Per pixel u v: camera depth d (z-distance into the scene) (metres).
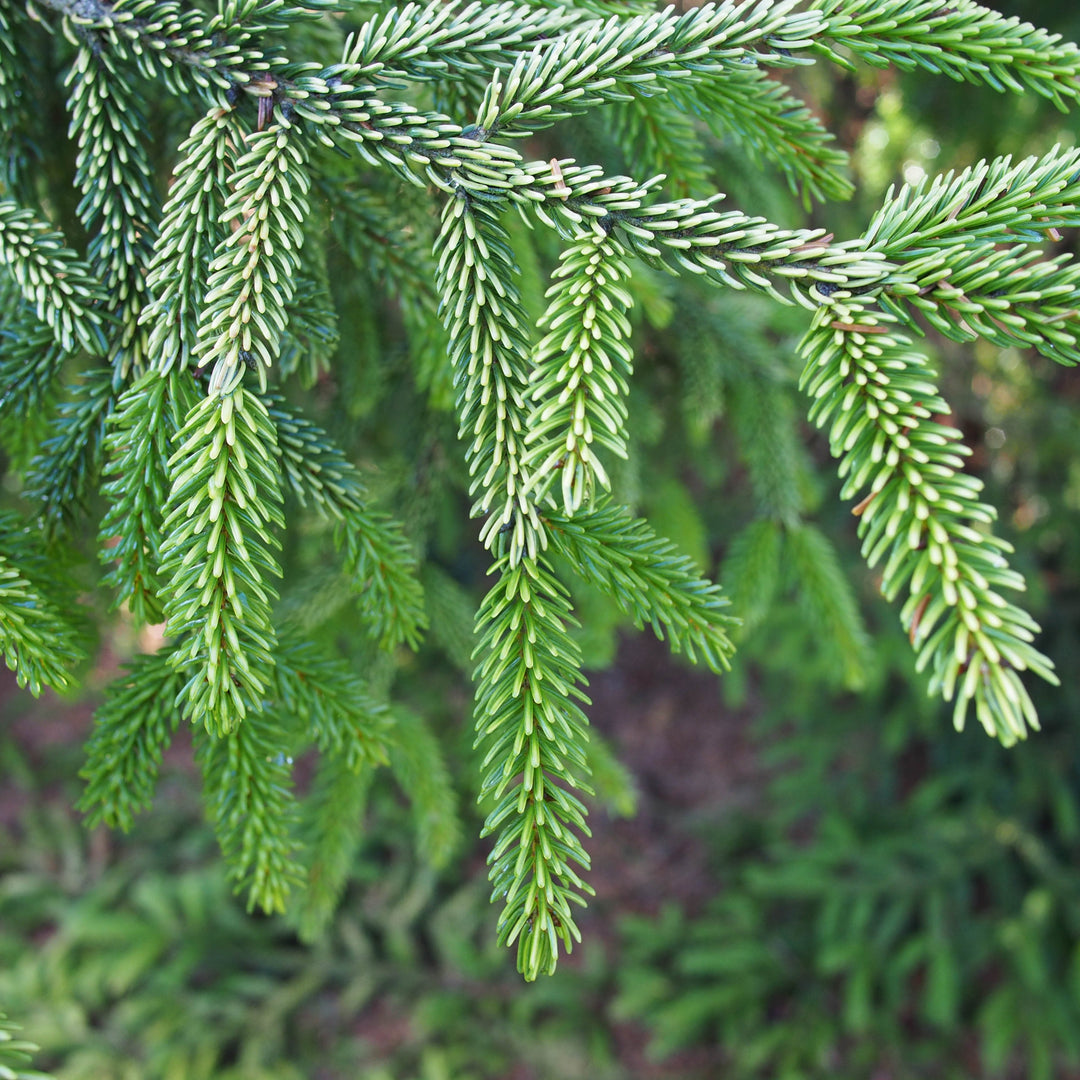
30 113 0.47
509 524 0.41
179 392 0.41
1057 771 1.41
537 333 0.50
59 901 1.63
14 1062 0.38
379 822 1.65
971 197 0.39
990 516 0.37
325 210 0.46
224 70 0.41
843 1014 1.39
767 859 1.77
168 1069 1.34
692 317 0.67
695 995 1.41
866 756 1.59
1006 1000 1.26
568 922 0.38
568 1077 1.40
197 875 1.62
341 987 1.56
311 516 0.55
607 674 2.28
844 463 0.38
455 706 1.44
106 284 0.43
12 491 0.74
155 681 0.42
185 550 0.40
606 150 0.56
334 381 0.58
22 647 0.40
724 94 0.44
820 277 0.39
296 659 0.44
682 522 0.77
